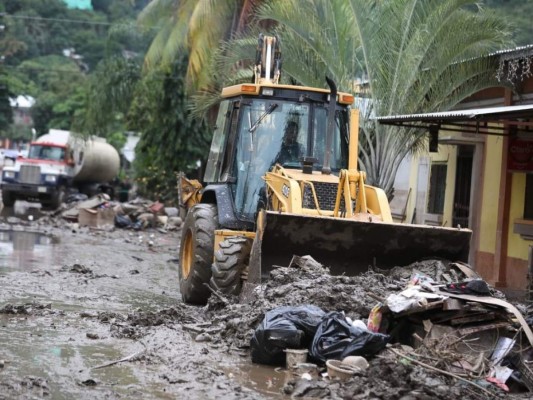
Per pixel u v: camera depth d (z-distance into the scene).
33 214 33.31
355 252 11.70
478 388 7.97
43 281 14.90
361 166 18.47
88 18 76.25
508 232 17.84
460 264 11.38
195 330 10.48
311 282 10.39
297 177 12.13
